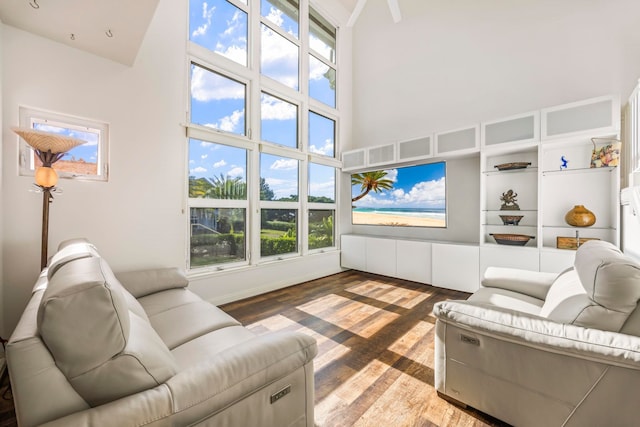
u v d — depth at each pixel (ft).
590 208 9.57
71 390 2.36
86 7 5.72
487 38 12.23
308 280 13.80
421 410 4.86
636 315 3.59
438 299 10.77
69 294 2.39
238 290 10.89
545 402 3.95
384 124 15.76
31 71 6.63
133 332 2.94
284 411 3.40
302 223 13.78
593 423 3.61
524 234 10.85
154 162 8.71
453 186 12.96
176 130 9.23
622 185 9.12
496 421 4.58
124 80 8.08
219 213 10.61
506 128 10.23
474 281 11.18
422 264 12.82
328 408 4.93
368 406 4.98
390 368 6.17
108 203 7.82
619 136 8.27
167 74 8.99
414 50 14.56
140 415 2.34
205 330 5.01
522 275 7.12
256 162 11.57
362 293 11.66
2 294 6.32
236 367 3.02
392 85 15.42
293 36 13.29
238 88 11.12
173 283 7.21
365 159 15.01
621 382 3.44
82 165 7.43
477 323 4.51
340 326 8.39
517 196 11.03
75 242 5.78
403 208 14.57
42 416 2.20
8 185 6.40
